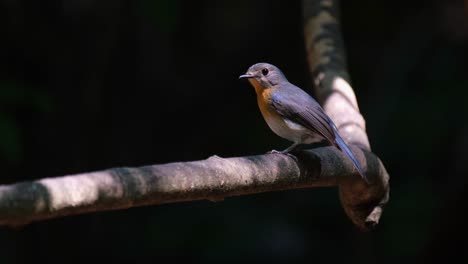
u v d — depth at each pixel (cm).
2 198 369
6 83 1048
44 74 1249
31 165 1248
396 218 1391
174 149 1448
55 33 1246
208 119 1474
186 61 1466
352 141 664
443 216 1270
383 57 1495
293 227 1407
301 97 711
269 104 724
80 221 1291
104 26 1280
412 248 1344
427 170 1441
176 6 1224
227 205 1419
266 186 529
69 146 1270
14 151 980
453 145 1388
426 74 1498
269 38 1495
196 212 1394
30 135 1238
